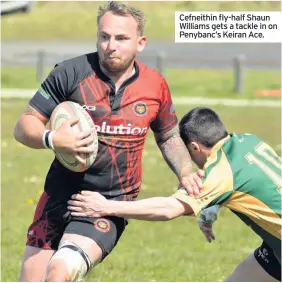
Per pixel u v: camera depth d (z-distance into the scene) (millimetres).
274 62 115562
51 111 22625
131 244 37406
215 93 103375
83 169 21938
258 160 21172
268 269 23734
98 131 22312
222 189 20797
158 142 24172
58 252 21312
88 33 162250
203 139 21641
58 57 124312
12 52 135500
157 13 169625
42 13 172375
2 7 80312
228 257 35000
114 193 22656
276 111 88188
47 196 23016
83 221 22031
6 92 100312
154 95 22766
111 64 21906
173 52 140125
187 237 38938
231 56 138375
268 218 21109
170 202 21031
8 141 69375
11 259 33781
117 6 22125
